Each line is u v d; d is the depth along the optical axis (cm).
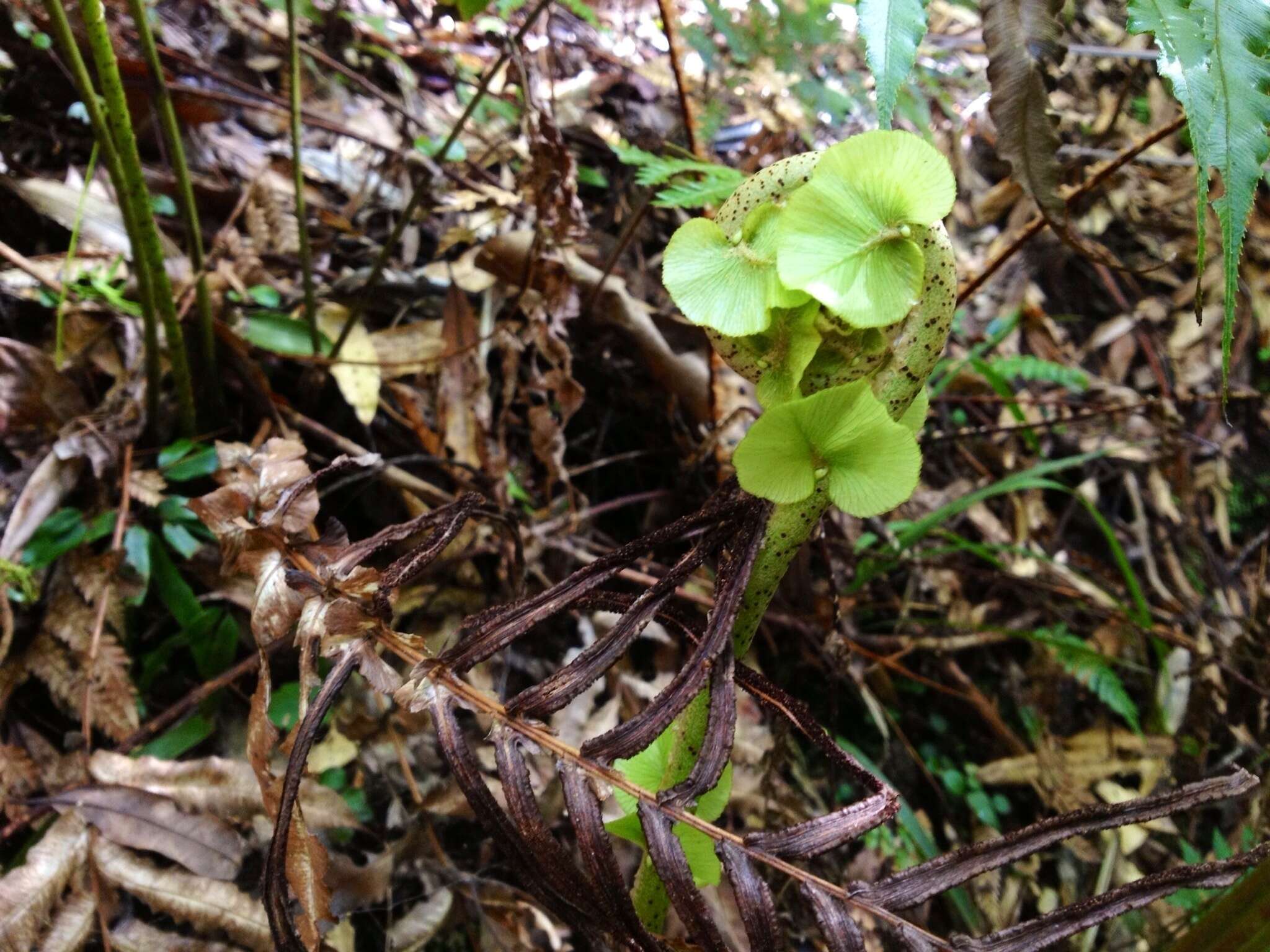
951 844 38
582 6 40
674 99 50
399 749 27
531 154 31
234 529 18
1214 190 55
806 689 39
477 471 33
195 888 23
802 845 15
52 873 22
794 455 14
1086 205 56
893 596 43
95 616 27
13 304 33
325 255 39
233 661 29
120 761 24
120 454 31
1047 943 15
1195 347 55
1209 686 39
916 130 37
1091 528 49
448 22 51
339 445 34
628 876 29
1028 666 42
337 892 25
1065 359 53
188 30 43
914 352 14
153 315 29
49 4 24
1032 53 19
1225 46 14
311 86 45
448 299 36
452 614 33
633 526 40
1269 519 53
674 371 38
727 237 14
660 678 34
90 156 39
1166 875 15
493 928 26
